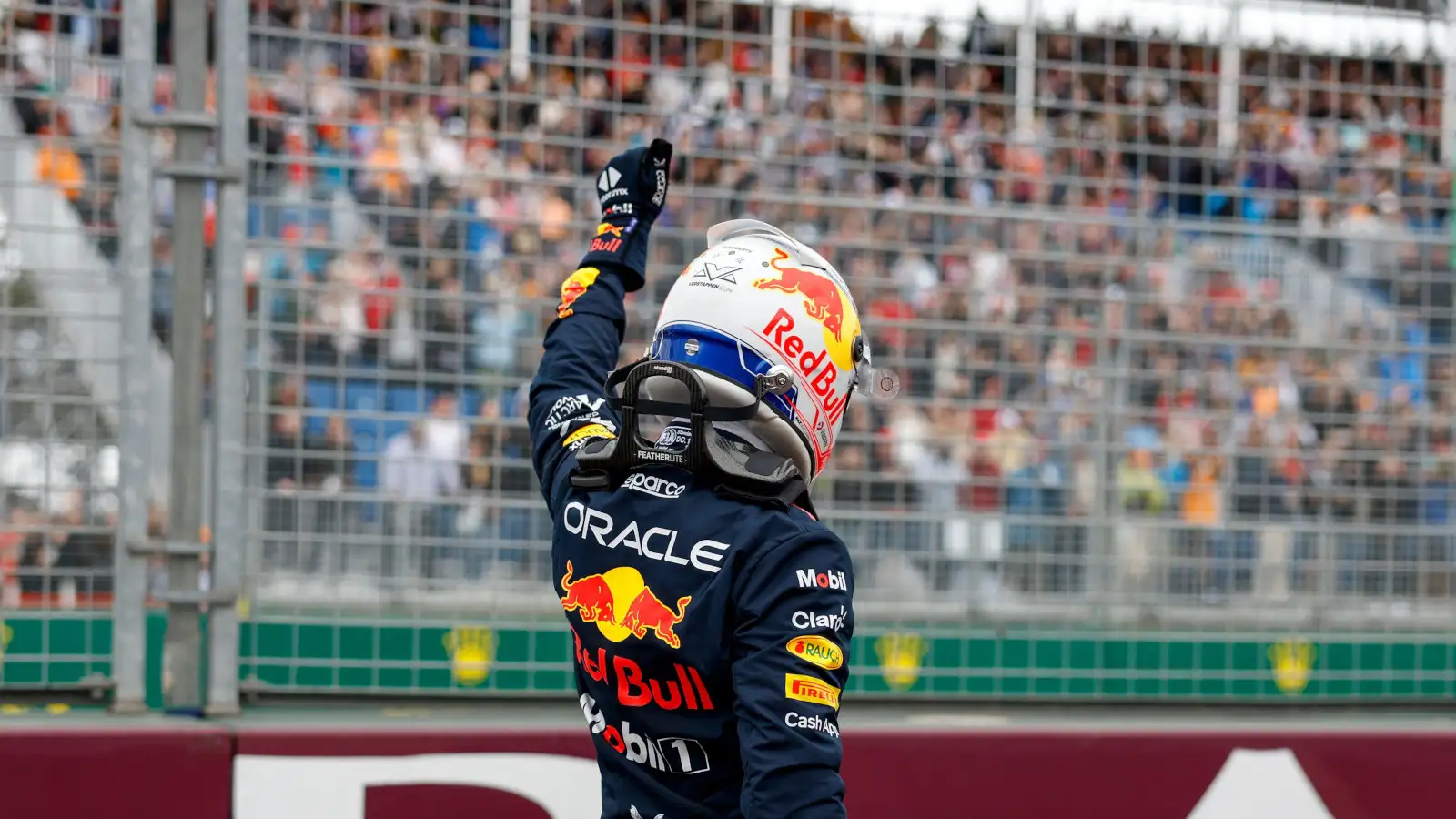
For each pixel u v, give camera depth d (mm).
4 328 10383
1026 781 10680
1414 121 14711
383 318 12312
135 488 10266
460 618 11703
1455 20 13211
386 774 9969
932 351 13430
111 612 11078
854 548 12375
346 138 13086
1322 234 12555
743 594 5340
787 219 12812
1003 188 14734
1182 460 14547
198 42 10258
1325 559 13078
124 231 10242
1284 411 13438
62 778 9586
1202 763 10891
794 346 5723
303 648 11000
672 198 13406
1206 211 12758
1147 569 12930
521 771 10148
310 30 13023
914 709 11789
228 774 9789
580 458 6012
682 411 5727
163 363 15188
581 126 11898
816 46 11961
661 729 5668
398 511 11711
